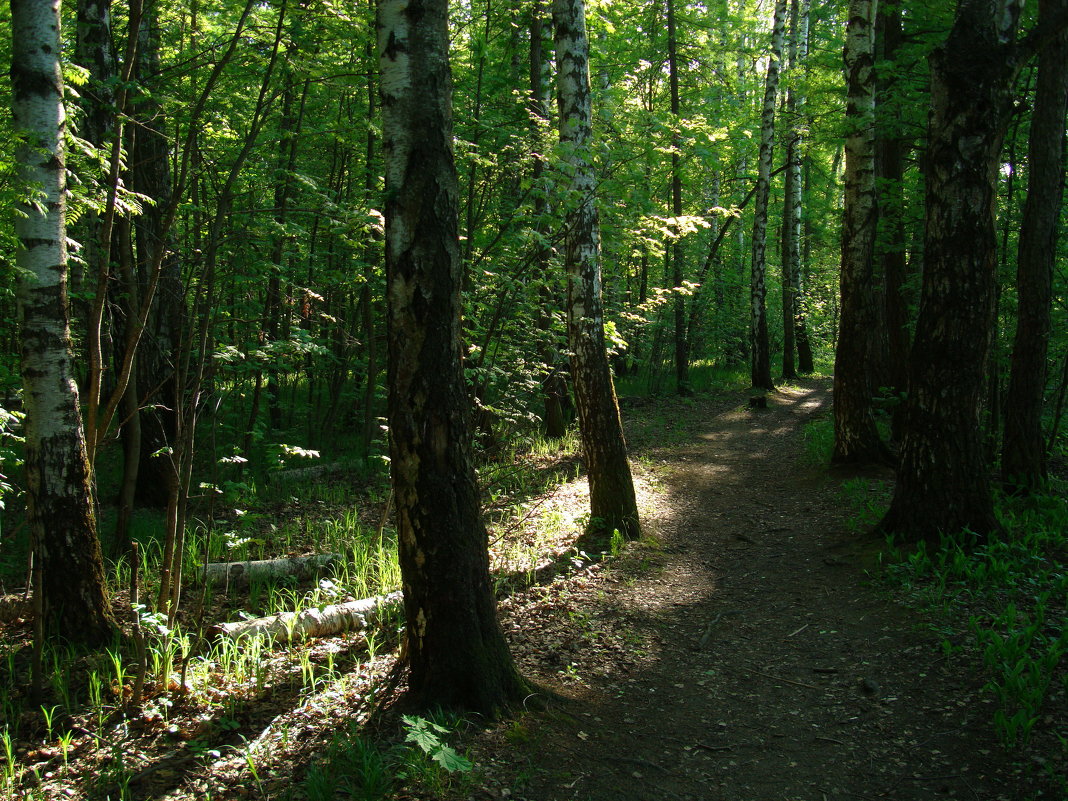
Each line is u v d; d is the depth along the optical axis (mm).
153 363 8211
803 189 26047
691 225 7410
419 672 3934
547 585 6164
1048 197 7785
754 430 14078
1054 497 7574
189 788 3348
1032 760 3463
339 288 10523
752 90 25328
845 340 9719
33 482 4676
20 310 4586
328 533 7523
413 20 3582
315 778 3201
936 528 6309
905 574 5848
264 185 7781
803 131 16469
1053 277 8930
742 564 6926
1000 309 9594
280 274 8227
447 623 3875
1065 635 4316
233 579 6152
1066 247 9000
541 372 11594
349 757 3383
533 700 4059
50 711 4012
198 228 5527
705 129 10562
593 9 13258
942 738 3787
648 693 4484
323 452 11586
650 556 7035
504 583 6055
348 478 10281
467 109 9477
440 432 3775
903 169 12383
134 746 3727
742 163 23438
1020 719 3656
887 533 6672
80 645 4730
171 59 7801
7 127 4758
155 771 3480
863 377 9656
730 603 5984
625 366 21297
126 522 6203
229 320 5691
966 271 6137
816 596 5934
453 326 3766
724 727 4090
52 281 4590
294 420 13492
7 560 6250
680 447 12523
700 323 20328
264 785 3342
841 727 4031
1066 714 3744
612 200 7188
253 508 8367
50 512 4676
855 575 6164
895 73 9445
